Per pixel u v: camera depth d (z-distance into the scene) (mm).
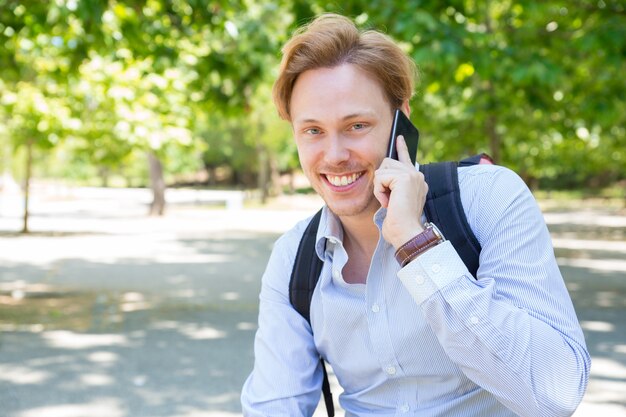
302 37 1709
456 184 1730
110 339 7742
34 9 7695
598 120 9852
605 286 11375
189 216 30516
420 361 1727
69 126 14094
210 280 12258
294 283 1863
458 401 1729
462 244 1674
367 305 1742
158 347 7352
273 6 10180
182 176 71188
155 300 10203
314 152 1723
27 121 14430
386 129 1731
